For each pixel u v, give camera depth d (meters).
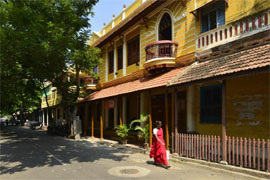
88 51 13.02
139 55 13.50
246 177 5.72
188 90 9.56
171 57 10.54
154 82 9.93
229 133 8.04
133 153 10.01
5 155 9.62
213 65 7.57
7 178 6.16
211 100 8.90
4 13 7.66
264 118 6.99
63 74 15.26
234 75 6.00
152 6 11.66
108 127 17.75
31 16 7.97
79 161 8.30
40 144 13.22
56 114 32.66
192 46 9.73
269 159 5.47
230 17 8.14
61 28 9.60
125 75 14.88
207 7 9.23
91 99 15.59
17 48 8.48
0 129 28.62
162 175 6.33
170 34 11.45
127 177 6.16
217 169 6.48
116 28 14.73
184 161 7.74
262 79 7.11
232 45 7.78
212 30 8.62
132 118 15.00
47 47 8.83
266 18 6.78
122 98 14.62
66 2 10.45
